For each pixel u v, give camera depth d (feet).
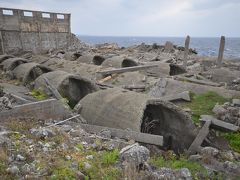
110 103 31.89
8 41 92.68
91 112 33.01
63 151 21.39
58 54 93.56
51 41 107.55
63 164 19.42
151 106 34.88
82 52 100.78
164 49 116.67
